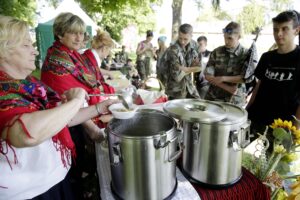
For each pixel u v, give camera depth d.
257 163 1.00
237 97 2.09
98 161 1.03
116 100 1.04
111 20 13.08
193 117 0.77
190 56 2.75
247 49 2.04
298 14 1.42
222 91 2.17
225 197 0.82
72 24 1.31
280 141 0.93
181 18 5.42
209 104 0.94
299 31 1.47
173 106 0.91
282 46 1.47
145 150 0.67
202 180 0.84
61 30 1.33
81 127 1.33
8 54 0.69
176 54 2.63
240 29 2.03
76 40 1.36
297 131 0.94
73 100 0.71
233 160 0.81
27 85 0.71
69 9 6.76
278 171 0.99
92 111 1.02
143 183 0.71
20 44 0.70
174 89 2.73
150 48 5.18
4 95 0.64
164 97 1.75
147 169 0.70
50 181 0.83
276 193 0.94
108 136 0.75
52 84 1.25
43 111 0.63
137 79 3.95
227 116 0.81
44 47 6.59
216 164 0.80
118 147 0.69
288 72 1.46
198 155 0.82
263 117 1.61
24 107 0.64
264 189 0.89
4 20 0.68
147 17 14.09
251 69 1.95
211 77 2.12
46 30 6.38
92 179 1.23
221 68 2.15
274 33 1.48
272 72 1.54
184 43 2.67
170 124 0.82
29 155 0.76
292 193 0.83
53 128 0.62
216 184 0.83
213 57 2.21
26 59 0.73
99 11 5.16
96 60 1.79
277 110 1.53
